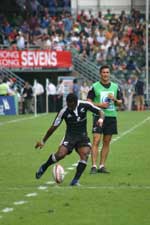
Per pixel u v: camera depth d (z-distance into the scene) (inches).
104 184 1051.9
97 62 3563.0
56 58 3368.6
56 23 3708.2
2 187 1035.9
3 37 3484.3
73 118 1021.2
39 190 1005.2
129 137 1845.5
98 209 866.1
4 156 1435.8
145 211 853.2
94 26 3764.8
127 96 3329.2
